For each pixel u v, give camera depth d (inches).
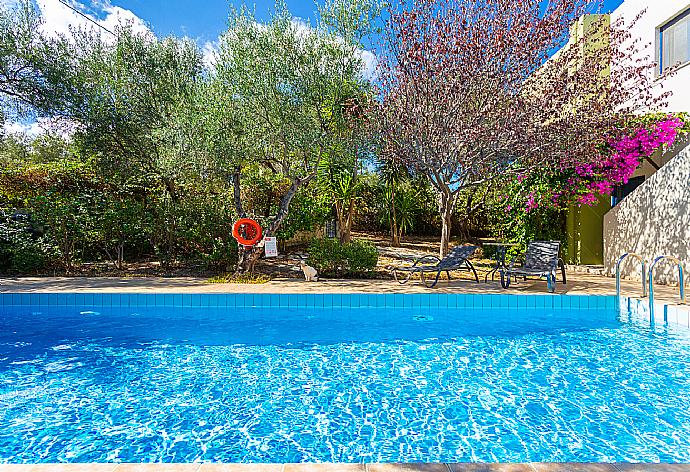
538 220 466.0
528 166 373.4
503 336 230.8
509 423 131.2
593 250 458.0
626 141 381.1
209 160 357.4
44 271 416.2
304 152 370.3
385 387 160.6
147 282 363.3
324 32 366.3
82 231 411.5
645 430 126.1
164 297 302.4
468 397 151.0
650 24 448.8
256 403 146.6
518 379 168.2
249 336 232.2
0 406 144.4
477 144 341.1
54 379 169.5
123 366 184.9
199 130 360.8
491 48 338.0
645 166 443.5
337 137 371.9
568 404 144.6
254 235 395.5
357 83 382.9
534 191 433.7
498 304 292.7
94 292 306.7
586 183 409.1
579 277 397.1
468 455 113.0
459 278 389.1
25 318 275.4
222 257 421.4
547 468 78.8
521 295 291.0
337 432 126.0
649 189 359.9
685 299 273.6
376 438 122.4
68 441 120.3
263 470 78.1
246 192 466.3
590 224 458.0
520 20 345.1
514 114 337.4
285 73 350.0
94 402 147.3
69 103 438.9
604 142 372.2
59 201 418.9
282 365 185.8
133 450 115.6
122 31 456.1
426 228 748.6
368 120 363.6
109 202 434.6
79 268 431.8
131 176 463.2
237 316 278.8
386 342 220.1
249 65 354.0
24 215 427.5
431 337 229.6
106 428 128.3
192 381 167.2
